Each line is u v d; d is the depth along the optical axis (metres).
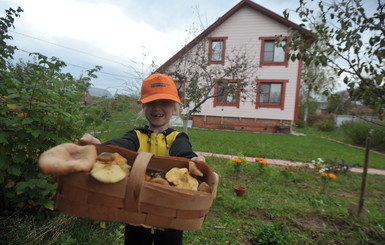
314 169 5.26
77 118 2.26
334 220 2.97
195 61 5.01
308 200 3.64
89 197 0.74
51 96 2.00
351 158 7.48
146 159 0.77
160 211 0.77
